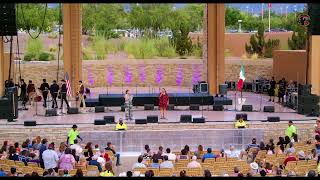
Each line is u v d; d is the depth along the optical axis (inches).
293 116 1477.6
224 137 1363.2
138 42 2342.5
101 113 1551.4
